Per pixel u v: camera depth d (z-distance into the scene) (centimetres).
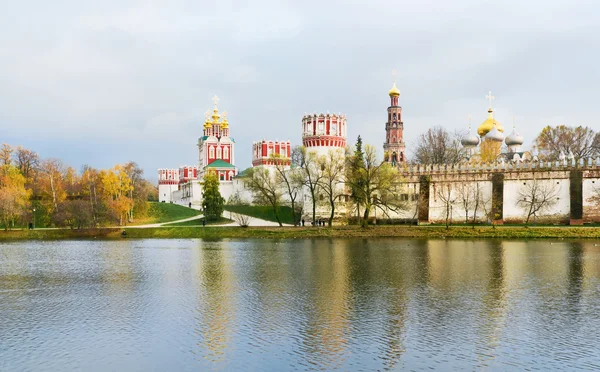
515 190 10419
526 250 7094
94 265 6181
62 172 16938
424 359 2777
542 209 10194
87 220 11150
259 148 15375
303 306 3888
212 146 18362
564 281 4756
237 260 6438
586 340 3062
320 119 11750
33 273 5612
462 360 2762
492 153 13750
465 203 10338
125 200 12206
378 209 11194
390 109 16388
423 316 3566
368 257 6506
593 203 9806
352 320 3488
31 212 11738
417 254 6762
